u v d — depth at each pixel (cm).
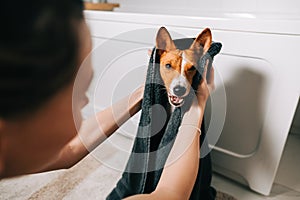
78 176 85
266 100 64
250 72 63
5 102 16
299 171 92
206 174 66
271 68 60
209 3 99
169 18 67
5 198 76
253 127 69
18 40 15
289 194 80
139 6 117
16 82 16
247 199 78
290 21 54
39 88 17
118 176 84
